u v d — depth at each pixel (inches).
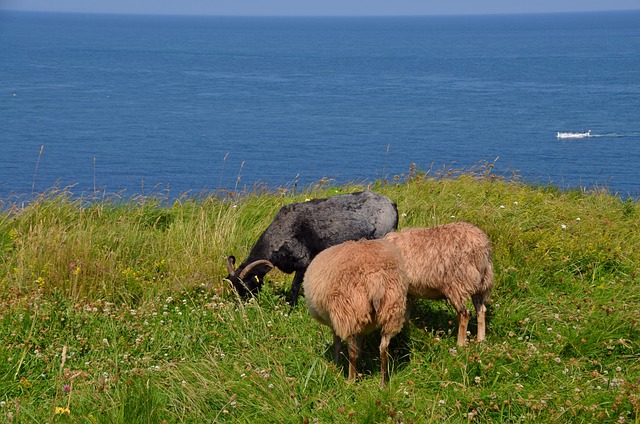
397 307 250.5
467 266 274.8
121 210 455.2
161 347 277.7
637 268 343.9
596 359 263.1
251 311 304.0
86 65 6269.7
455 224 286.2
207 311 306.3
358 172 1808.6
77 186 1646.2
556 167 1769.2
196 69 6092.5
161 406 231.8
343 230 347.3
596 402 229.8
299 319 299.4
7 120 2950.3
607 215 440.8
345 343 279.0
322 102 3794.3
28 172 1861.5
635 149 2098.9
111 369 256.4
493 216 414.3
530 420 222.7
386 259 252.7
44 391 248.2
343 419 225.8
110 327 288.8
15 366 259.0
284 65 6599.4
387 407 226.7
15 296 314.7
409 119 3038.9
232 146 2384.4
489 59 7071.9
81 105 3567.9
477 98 3838.6
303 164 1998.0
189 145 2416.3
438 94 4109.3
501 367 250.1
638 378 243.6
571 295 318.3
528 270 335.9
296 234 347.9
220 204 463.2
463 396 234.7
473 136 2488.9
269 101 3855.8
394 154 2148.1
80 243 365.4
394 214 357.7
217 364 255.1
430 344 271.7
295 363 261.3
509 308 300.5
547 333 279.9
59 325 287.0
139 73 5605.3
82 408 229.9
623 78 4741.6
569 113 3088.1
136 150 2298.2
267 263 333.7
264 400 235.8
